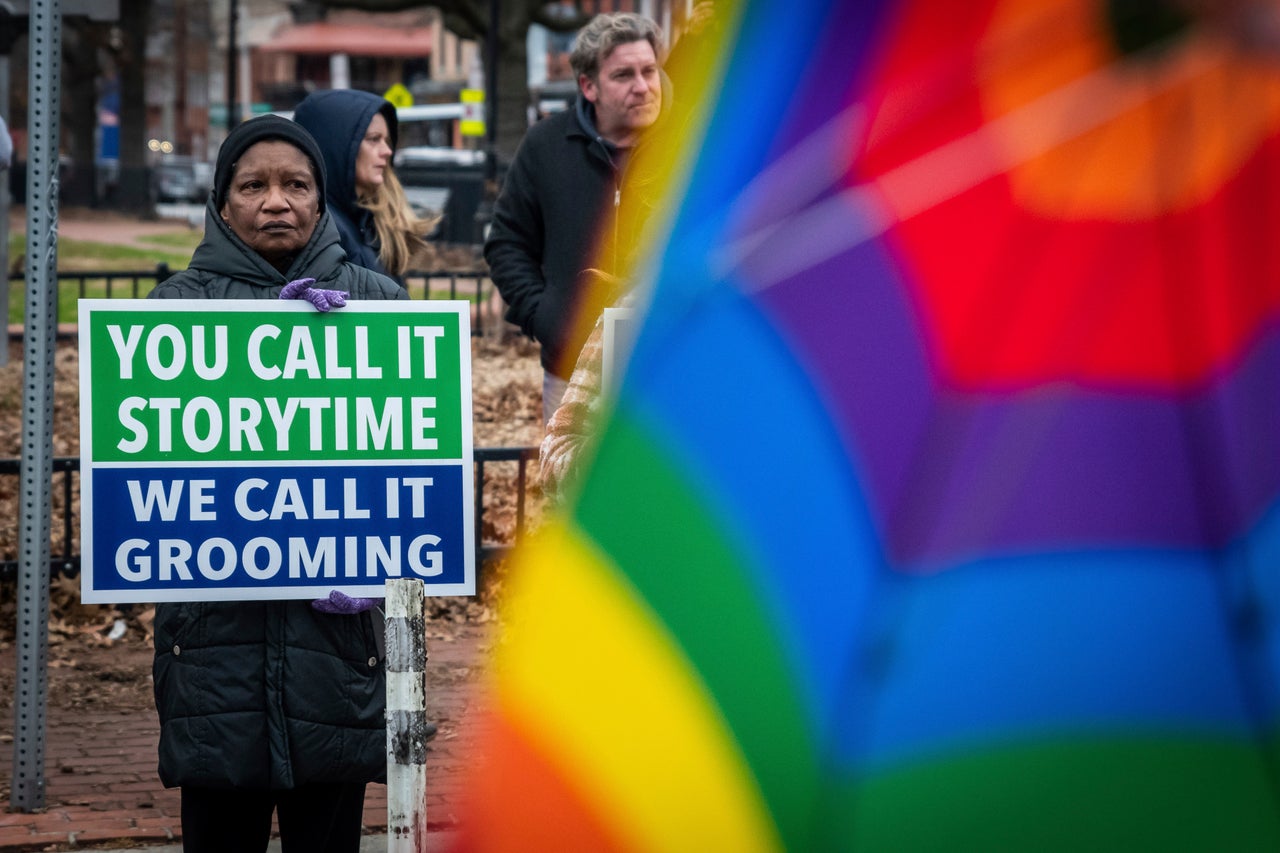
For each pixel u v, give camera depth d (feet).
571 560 5.50
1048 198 5.01
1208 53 4.96
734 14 5.53
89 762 21.62
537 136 22.07
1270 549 4.75
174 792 20.35
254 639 14.35
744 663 5.13
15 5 45.03
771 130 5.43
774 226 5.33
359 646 14.56
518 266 22.38
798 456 5.14
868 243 5.16
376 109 21.22
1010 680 4.84
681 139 5.77
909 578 4.91
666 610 5.30
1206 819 4.77
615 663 5.37
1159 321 4.90
